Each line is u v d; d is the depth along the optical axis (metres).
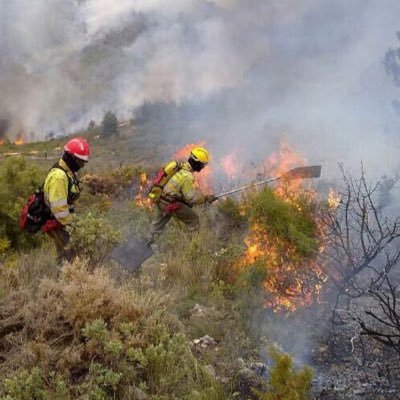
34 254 5.86
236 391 3.30
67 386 3.08
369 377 3.49
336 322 4.18
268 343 3.90
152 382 3.23
